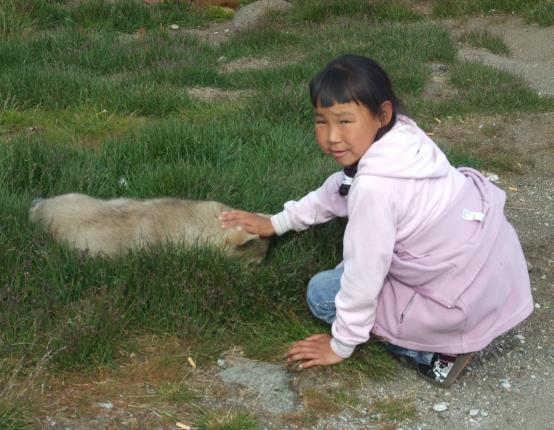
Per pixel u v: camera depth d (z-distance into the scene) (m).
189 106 7.39
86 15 11.05
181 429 3.24
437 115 7.60
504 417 3.49
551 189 6.23
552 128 7.38
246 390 3.52
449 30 11.29
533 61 10.38
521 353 3.98
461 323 3.41
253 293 3.96
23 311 3.72
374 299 3.35
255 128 6.30
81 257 4.04
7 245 4.05
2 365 3.41
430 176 3.36
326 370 3.66
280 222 4.17
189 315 3.90
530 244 5.25
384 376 3.67
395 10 11.79
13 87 7.31
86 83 7.55
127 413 3.31
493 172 6.51
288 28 11.19
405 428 3.38
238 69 9.02
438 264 3.37
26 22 10.24
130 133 6.26
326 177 5.28
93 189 5.12
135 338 3.78
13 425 3.10
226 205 4.58
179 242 4.14
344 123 3.30
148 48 9.25
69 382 3.45
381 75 3.34
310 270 4.19
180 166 5.38
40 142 5.66
